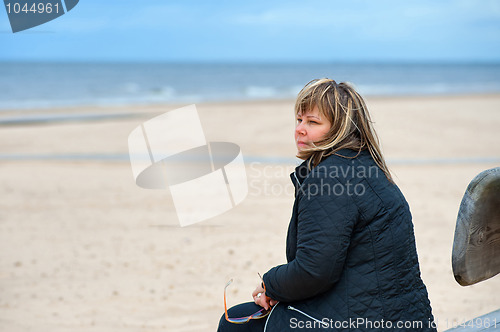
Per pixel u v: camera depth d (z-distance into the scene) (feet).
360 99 9.21
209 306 18.56
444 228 28.60
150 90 212.43
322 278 8.23
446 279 20.77
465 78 372.79
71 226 29.30
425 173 45.27
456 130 75.25
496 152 57.36
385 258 8.50
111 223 29.89
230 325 9.82
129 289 20.25
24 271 22.27
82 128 76.02
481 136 69.87
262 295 9.29
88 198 36.01
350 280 8.49
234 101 139.85
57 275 21.81
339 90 9.06
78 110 110.52
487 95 168.76
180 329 16.63
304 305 8.74
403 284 8.63
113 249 25.27
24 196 36.55
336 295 8.52
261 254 24.32
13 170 46.34
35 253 24.68
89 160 51.03
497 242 9.71
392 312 8.44
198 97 167.12
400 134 70.03
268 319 9.02
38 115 96.94
